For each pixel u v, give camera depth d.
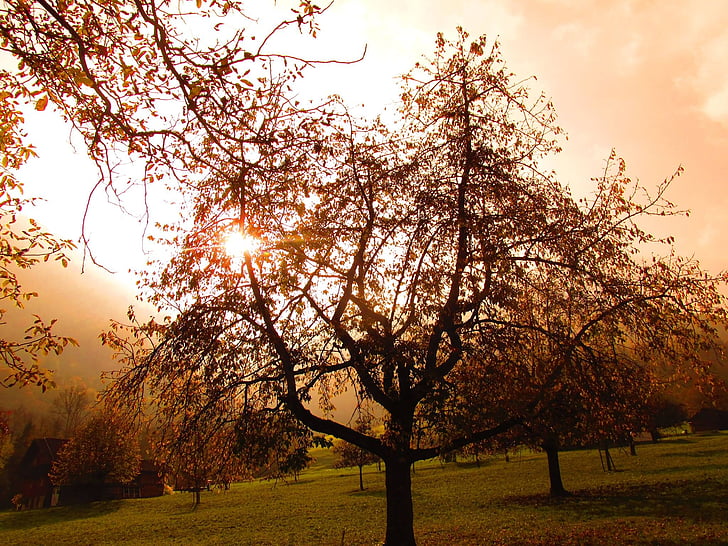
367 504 36.84
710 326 12.43
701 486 25.23
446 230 13.49
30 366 8.44
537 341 13.59
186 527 34.09
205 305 13.19
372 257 14.20
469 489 36.28
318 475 70.31
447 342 13.33
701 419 73.94
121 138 6.82
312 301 13.64
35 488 64.19
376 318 13.15
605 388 12.63
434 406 11.94
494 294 12.71
